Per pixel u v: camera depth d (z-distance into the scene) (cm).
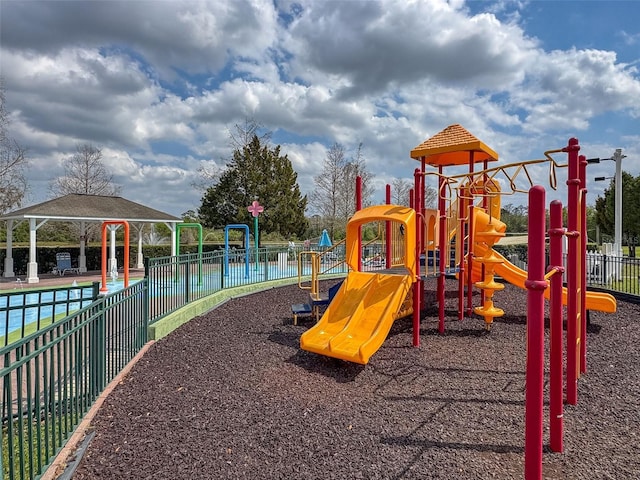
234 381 498
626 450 336
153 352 608
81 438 360
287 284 1327
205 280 978
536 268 263
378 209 686
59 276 1786
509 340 662
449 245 806
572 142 439
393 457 324
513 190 616
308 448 340
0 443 249
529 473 262
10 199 2256
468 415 402
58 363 349
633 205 3136
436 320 797
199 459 324
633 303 991
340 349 539
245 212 2639
